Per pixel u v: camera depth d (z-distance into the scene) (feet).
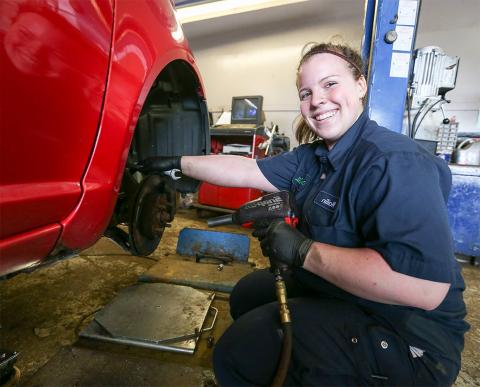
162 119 3.52
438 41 8.67
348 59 2.15
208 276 4.49
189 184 3.63
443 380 1.77
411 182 1.65
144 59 2.02
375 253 1.67
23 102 1.28
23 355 2.97
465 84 8.51
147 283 4.28
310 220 2.21
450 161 6.25
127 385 2.57
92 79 1.64
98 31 1.64
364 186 1.82
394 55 4.41
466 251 5.94
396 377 1.74
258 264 5.54
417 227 1.57
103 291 4.28
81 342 3.16
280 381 1.61
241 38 11.49
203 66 12.48
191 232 5.46
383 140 1.92
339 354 1.79
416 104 5.58
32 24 1.27
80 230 1.79
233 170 3.06
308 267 1.90
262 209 2.38
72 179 1.66
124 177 2.86
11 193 1.30
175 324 3.35
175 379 2.65
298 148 3.03
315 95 2.15
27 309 3.76
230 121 9.68
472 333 3.75
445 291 1.60
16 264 1.45
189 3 10.06
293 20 10.41
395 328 1.85
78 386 2.54
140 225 2.74
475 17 8.15
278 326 2.00
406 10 4.28
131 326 3.26
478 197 5.71
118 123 1.85
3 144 1.24
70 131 1.56
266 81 11.36
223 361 2.01
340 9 9.59
